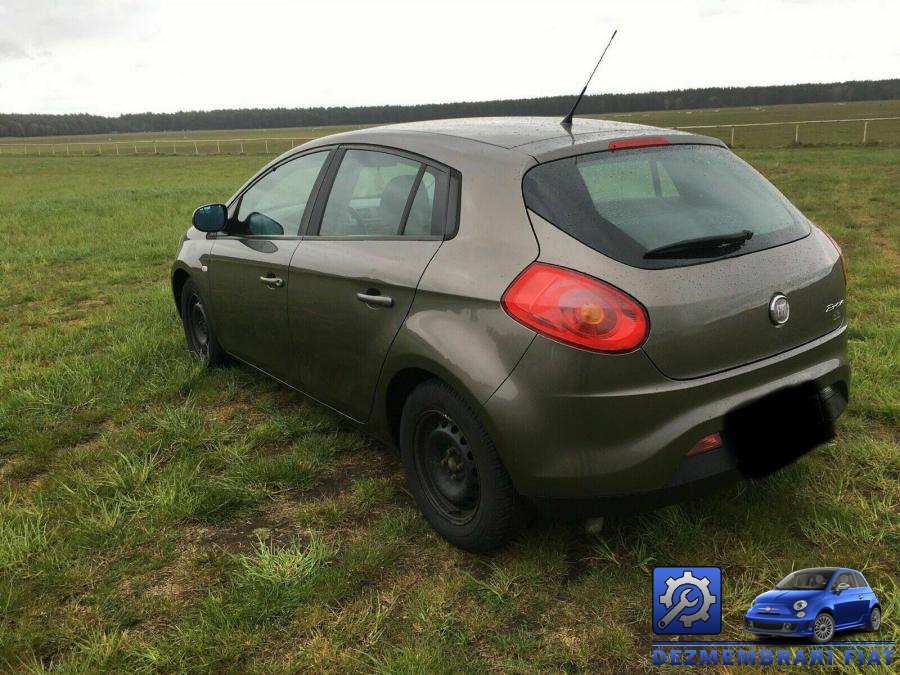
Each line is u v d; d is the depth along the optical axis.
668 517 2.83
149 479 3.34
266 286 3.63
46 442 3.70
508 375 2.31
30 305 6.98
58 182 30.50
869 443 3.34
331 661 2.21
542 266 2.29
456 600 2.47
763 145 30.88
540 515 2.59
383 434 3.09
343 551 2.78
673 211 2.48
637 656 2.21
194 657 2.24
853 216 10.41
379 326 2.84
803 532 2.74
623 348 2.16
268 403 4.20
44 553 2.76
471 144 2.80
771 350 2.45
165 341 5.29
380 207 3.05
